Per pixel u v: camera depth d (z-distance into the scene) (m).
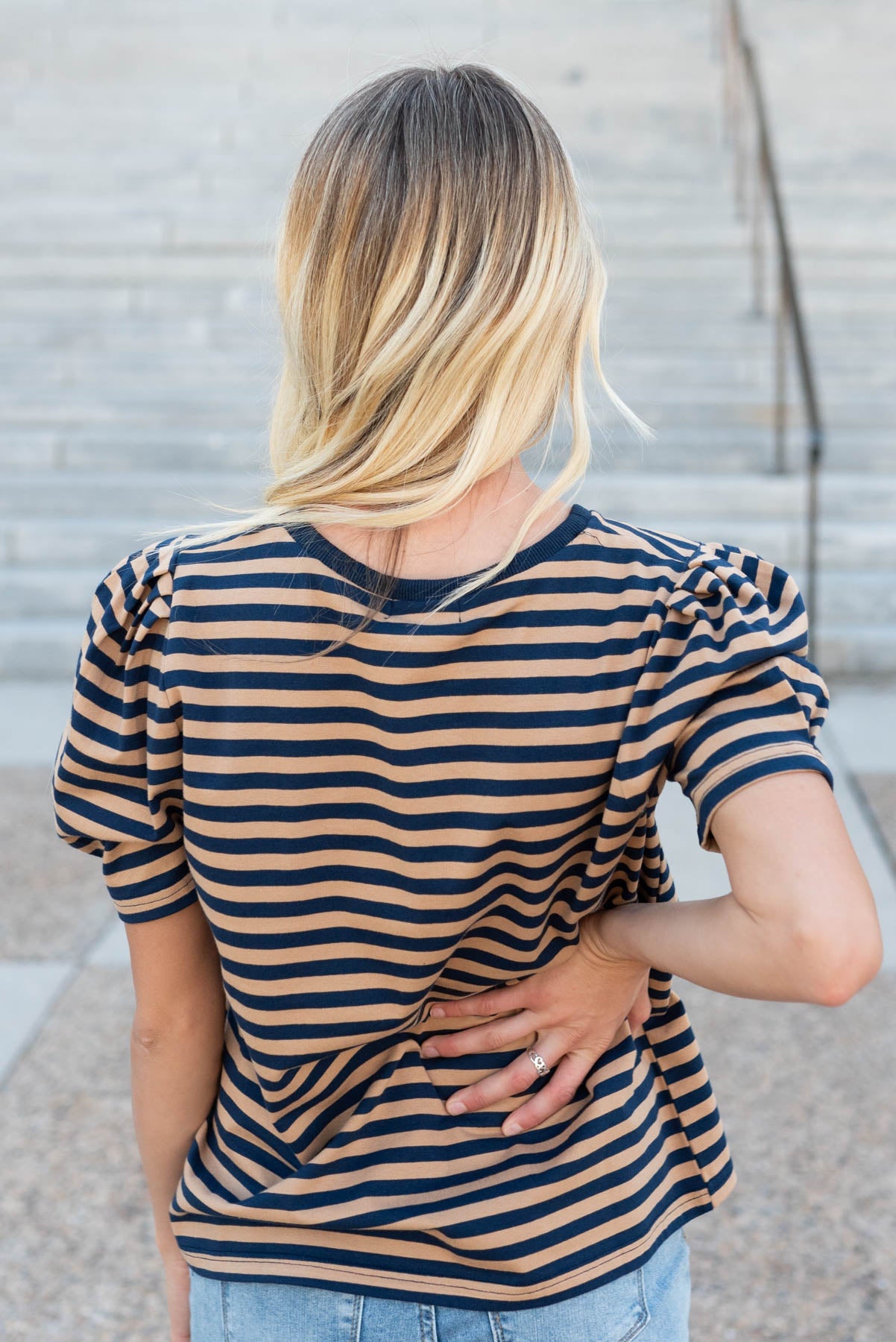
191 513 6.76
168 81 10.45
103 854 1.01
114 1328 2.15
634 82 10.22
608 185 9.30
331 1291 0.97
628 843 0.96
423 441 0.88
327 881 0.92
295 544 0.92
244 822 0.92
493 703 0.88
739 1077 2.84
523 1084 0.98
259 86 10.31
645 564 0.91
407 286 0.88
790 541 6.36
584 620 0.89
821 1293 2.19
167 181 9.33
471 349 0.87
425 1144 0.97
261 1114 1.04
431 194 0.88
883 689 5.70
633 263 8.58
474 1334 0.95
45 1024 3.11
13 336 8.12
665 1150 1.08
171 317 8.36
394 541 0.91
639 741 0.87
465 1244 0.94
